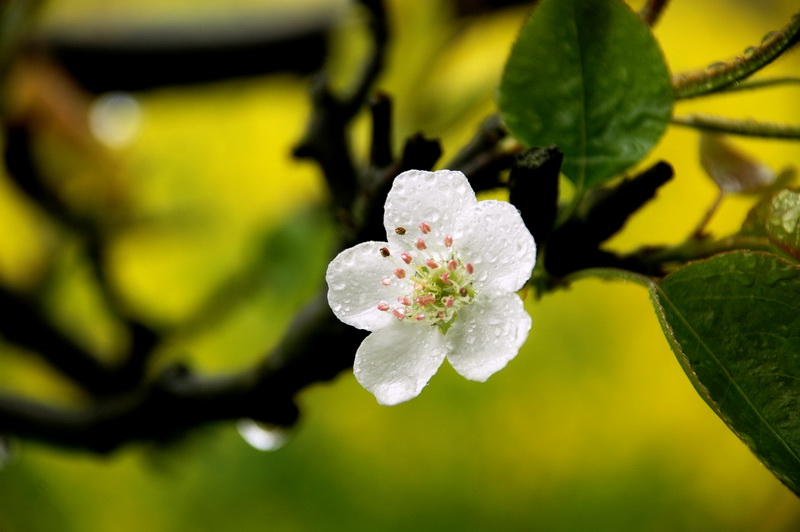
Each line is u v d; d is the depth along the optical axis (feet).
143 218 2.20
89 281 1.93
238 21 2.30
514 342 1.37
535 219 1.39
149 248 2.44
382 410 2.47
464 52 2.18
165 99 2.46
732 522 2.38
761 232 1.41
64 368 1.77
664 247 1.44
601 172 1.42
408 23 1.87
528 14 1.40
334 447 2.43
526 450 2.47
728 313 1.36
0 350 2.09
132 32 2.27
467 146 1.47
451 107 1.96
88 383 1.76
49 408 1.67
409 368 1.39
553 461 2.47
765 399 1.35
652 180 1.41
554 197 1.39
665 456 2.47
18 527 1.72
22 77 1.96
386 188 1.45
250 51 2.29
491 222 1.38
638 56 1.40
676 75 1.41
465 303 1.38
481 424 2.49
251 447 2.28
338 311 1.40
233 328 2.39
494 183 1.46
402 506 2.41
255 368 1.54
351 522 2.38
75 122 2.05
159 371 1.61
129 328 1.76
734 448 2.44
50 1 1.88
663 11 1.43
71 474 2.25
